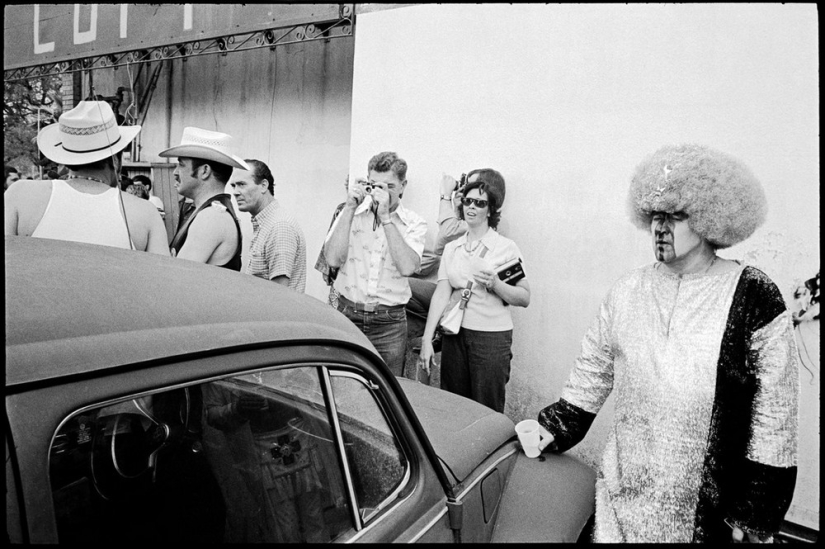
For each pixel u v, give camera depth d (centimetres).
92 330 99
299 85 489
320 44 475
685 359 180
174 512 104
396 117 388
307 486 124
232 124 532
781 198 269
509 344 326
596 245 323
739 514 173
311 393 127
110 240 259
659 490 180
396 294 337
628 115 309
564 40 327
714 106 285
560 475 202
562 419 216
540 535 170
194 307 117
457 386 331
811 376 262
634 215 205
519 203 347
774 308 174
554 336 339
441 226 372
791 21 264
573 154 327
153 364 101
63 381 90
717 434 175
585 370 215
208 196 319
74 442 91
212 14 438
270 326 123
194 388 106
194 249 294
